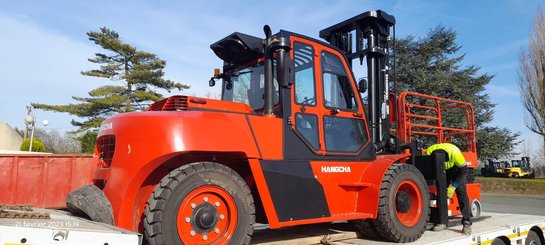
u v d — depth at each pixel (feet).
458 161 18.58
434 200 18.65
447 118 80.59
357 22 19.67
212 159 13.06
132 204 11.60
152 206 10.85
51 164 18.98
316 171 14.39
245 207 12.16
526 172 120.98
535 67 85.10
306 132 14.43
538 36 85.30
